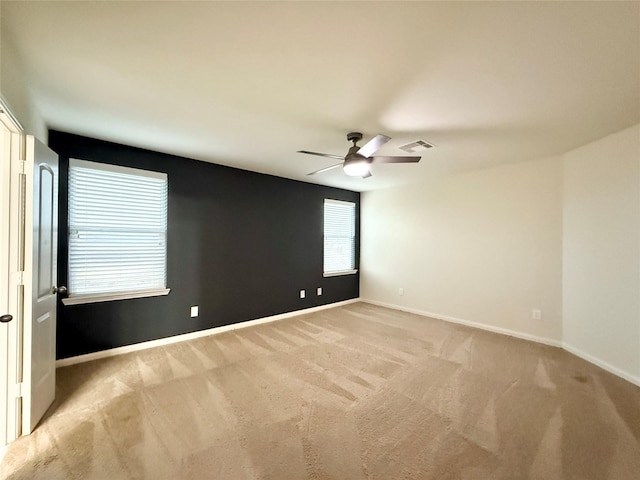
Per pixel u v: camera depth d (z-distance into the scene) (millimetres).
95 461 1635
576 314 3230
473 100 2123
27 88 1951
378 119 2457
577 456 1687
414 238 5055
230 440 1811
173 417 2041
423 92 2021
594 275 2998
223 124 2594
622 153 2691
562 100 2117
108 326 3111
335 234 5562
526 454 1702
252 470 1578
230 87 1979
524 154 3430
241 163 3889
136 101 2182
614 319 2768
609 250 2830
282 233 4680
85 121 2549
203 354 3178
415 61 1679
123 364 2908
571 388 2467
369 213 5836
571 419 2033
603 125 2566
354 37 1481
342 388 2457
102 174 3049
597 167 2957
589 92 2002
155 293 3393
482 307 4164
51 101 2182
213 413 2092
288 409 2148
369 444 1782
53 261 2277
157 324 3432
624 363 2662
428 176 4547
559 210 3467
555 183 3496
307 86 1960
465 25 1389
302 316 4793
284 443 1787
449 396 2338
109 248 3104
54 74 1827
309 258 5070
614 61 1653
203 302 3803
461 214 4410
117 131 2775
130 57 1661
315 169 4176
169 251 3514
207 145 3166
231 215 4078
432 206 4793
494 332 3982
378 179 4777
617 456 1687
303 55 1634
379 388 2459
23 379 1845
